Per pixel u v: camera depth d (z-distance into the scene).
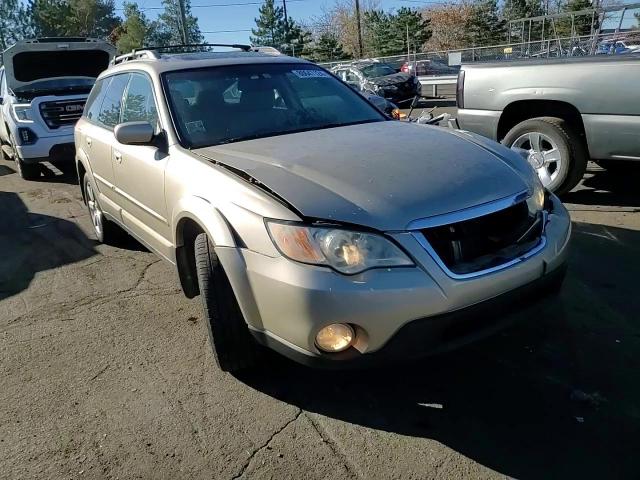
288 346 2.59
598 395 2.83
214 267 2.89
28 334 3.87
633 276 4.09
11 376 3.36
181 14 30.84
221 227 2.76
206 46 5.03
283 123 3.85
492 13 58.66
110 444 2.71
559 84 5.43
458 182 2.73
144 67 4.17
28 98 9.33
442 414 2.78
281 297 2.50
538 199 3.01
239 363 3.05
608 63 5.10
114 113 4.66
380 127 3.78
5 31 71.38
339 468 2.47
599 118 5.21
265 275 2.55
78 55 10.55
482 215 2.63
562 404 2.79
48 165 10.98
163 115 3.70
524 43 14.16
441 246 2.53
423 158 2.99
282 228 2.53
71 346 3.67
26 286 4.77
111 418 2.90
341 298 2.39
